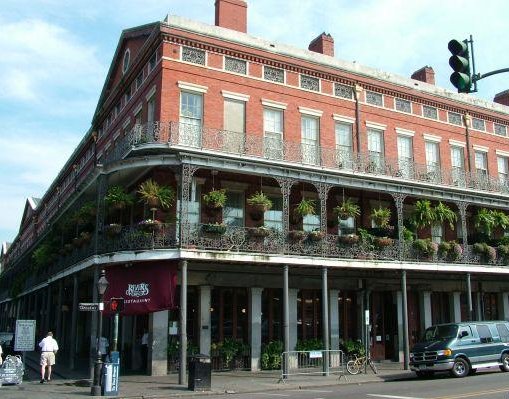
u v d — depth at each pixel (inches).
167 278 758.5
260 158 828.0
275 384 696.4
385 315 1069.8
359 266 866.1
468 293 983.6
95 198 984.9
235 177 916.0
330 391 613.9
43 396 585.0
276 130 962.1
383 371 850.1
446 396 507.5
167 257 743.7
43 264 1211.9
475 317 1168.8
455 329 758.5
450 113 1205.7
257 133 936.3
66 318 1370.6
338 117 1030.4
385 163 1052.5
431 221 989.2
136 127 837.2
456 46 381.1
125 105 1085.1
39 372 891.4
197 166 778.8
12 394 604.4
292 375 789.2
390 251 906.7
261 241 804.0
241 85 937.5
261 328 922.1
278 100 968.9
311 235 838.5
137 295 773.3
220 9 992.9
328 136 1010.7
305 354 926.4
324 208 860.0
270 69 978.1
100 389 595.8
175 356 823.1
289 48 1016.2
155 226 760.3
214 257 759.1
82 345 1204.5
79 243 898.1
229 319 899.4
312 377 773.3
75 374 836.6
